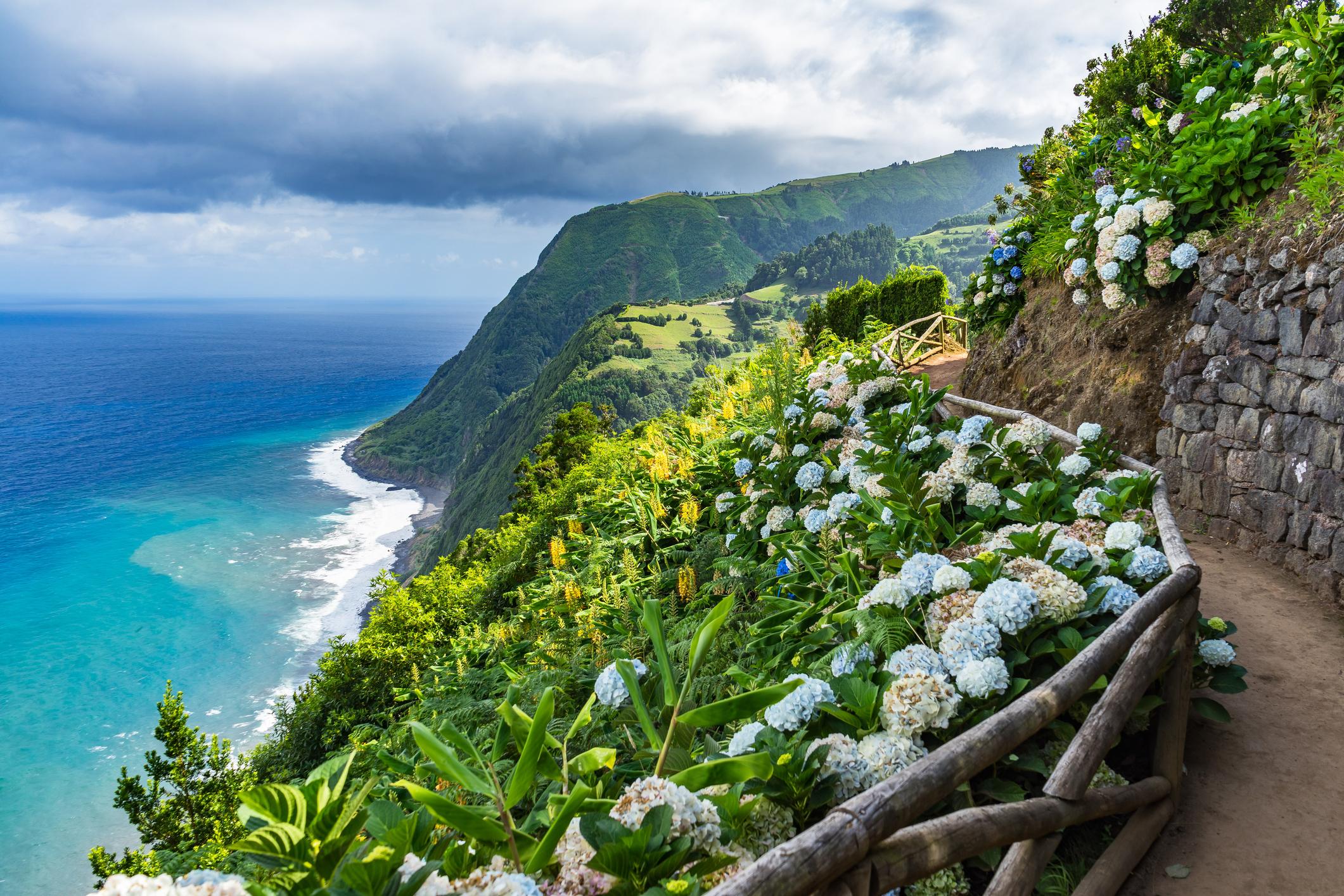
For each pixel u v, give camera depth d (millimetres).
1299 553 4152
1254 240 4660
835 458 5594
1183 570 2678
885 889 1440
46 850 49562
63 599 94250
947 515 4230
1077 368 6207
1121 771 2664
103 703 68125
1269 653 3479
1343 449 3873
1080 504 3773
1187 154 5191
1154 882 2197
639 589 6203
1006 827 1729
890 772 1973
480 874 1329
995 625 2562
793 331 10297
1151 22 9500
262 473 179000
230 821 16031
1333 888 2105
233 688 70312
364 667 22688
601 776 2299
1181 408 5145
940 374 10141
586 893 1465
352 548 119188
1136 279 5449
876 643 2686
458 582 26797
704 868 1513
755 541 5758
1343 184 4090
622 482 10445
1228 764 2730
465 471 155875
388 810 1590
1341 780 2582
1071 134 9039
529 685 4504
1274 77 5246
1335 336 3938
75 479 170750
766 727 2219
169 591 97562
